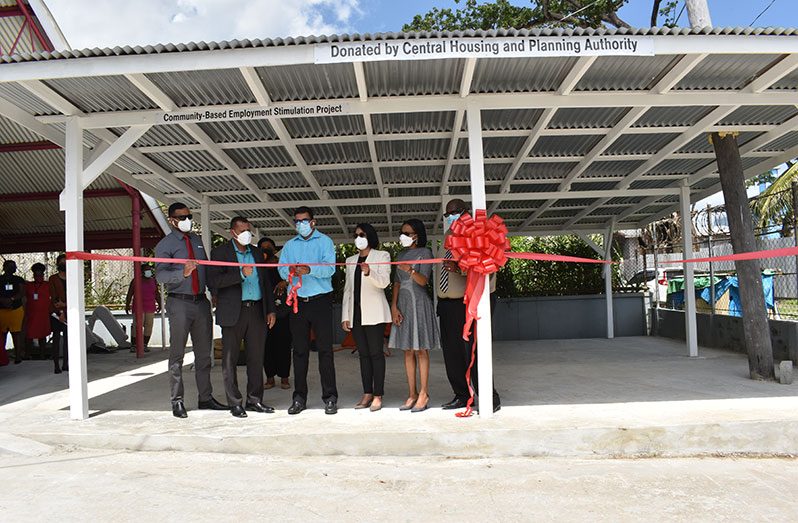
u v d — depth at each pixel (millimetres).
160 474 4555
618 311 14000
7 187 11883
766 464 4789
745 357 9406
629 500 3953
